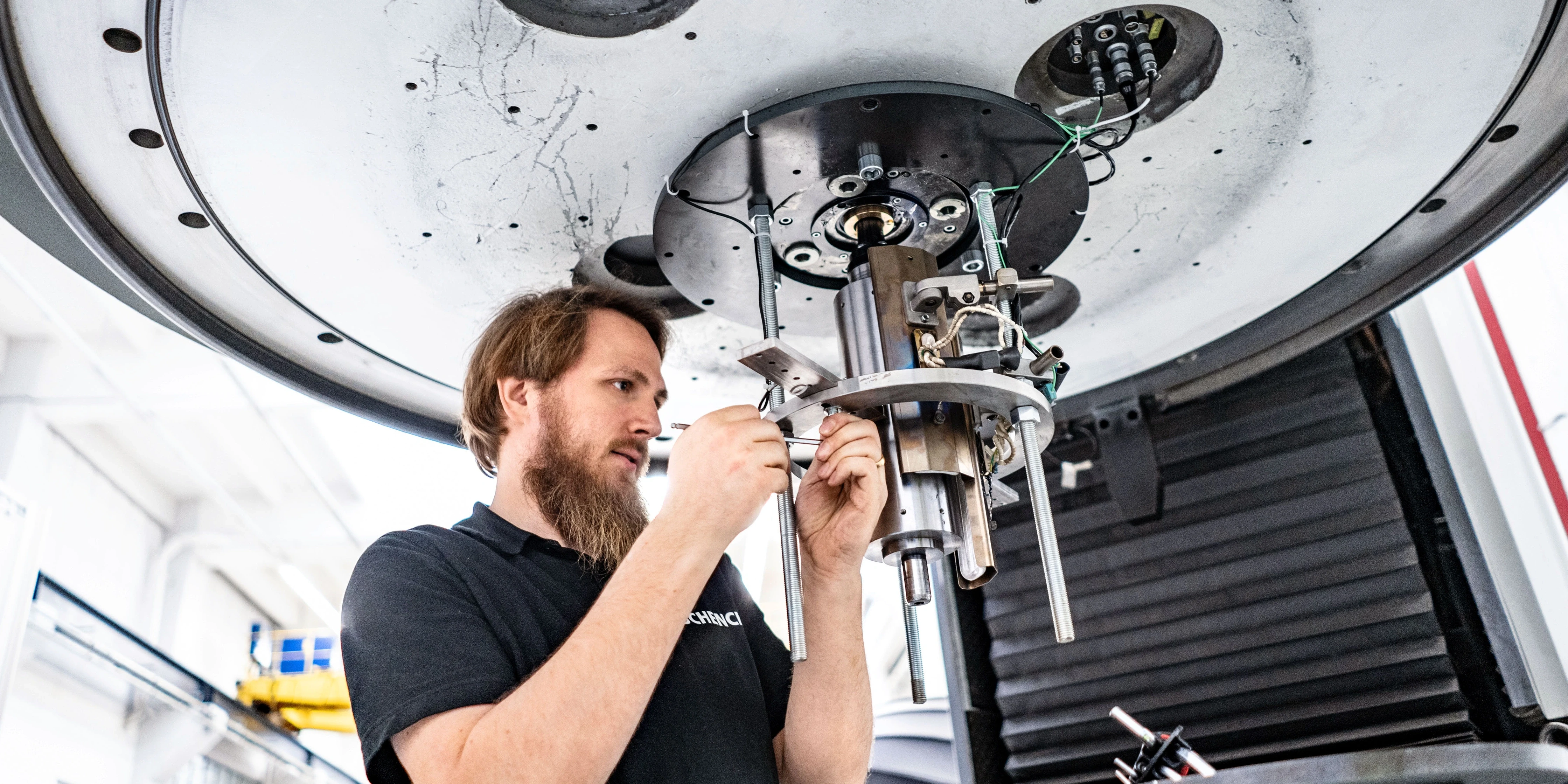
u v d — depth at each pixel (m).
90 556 7.36
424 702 1.30
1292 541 2.71
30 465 6.61
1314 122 1.71
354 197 1.68
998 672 2.94
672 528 1.37
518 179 1.69
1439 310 2.91
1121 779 2.12
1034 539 2.97
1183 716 2.69
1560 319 2.84
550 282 1.97
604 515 1.69
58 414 6.82
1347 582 2.62
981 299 1.62
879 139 1.59
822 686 1.69
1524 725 2.50
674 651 1.60
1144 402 2.91
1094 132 1.67
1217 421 2.86
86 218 1.68
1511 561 2.58
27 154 1.53
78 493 7.23
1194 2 1.48
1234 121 1.71
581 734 1.23
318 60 1.42
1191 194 1.88
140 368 6.54
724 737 1.55
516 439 1.83
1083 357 2.40
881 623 3.49
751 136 1.55
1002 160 1.64
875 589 3.54
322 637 9.51
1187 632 2.73
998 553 3.00
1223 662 2.68
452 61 1.43
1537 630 2.52
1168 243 2.01
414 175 1.65
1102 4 1.45
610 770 1.25
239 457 7.72
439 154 1.61
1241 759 2.63
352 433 6.74
